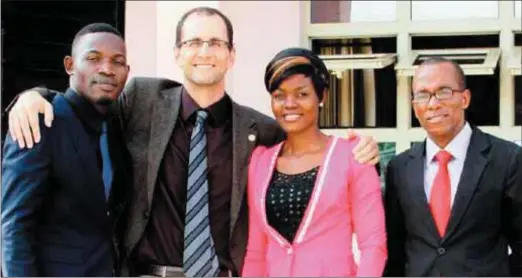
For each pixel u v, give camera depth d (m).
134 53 4.63
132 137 3.45
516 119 4.70
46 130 3.20
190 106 3.44
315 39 4.89
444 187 3.26
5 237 3.15
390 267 3.37
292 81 3.21
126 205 3.40
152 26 4.62
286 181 3.21
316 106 3.25
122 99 3.48
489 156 3.24
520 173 3.21
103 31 3.32
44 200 3.22
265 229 3.21
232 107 3.48
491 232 3.21
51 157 3.21
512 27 4.74
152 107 3.47
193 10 3.43
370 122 4.83
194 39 3.37
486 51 4.72
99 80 3.26
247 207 3.36
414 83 3.29
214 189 3.39
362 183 3.16
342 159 3.19
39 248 3.22
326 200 3.14
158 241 3.37
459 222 3.20
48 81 4.45
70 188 3.24
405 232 3.34
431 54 4.78
